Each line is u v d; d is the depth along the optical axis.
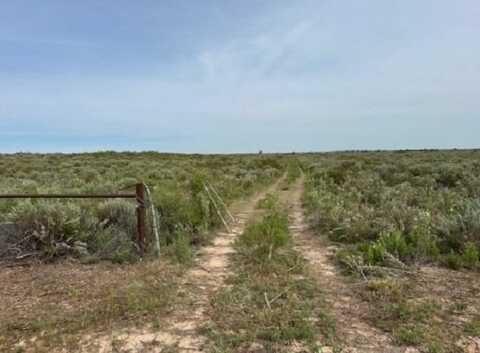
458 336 3.64
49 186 13.45
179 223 7.90
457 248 6.54
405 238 6.93
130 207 7.62
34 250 6.39
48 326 3.89
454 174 16.19
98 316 4.13
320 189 15.12
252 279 5.30
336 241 7.77
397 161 31.70
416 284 5.07
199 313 4.25
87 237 6.67
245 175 22.98
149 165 28.70
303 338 3.64
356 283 5.16
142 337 3.71
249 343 3.54
